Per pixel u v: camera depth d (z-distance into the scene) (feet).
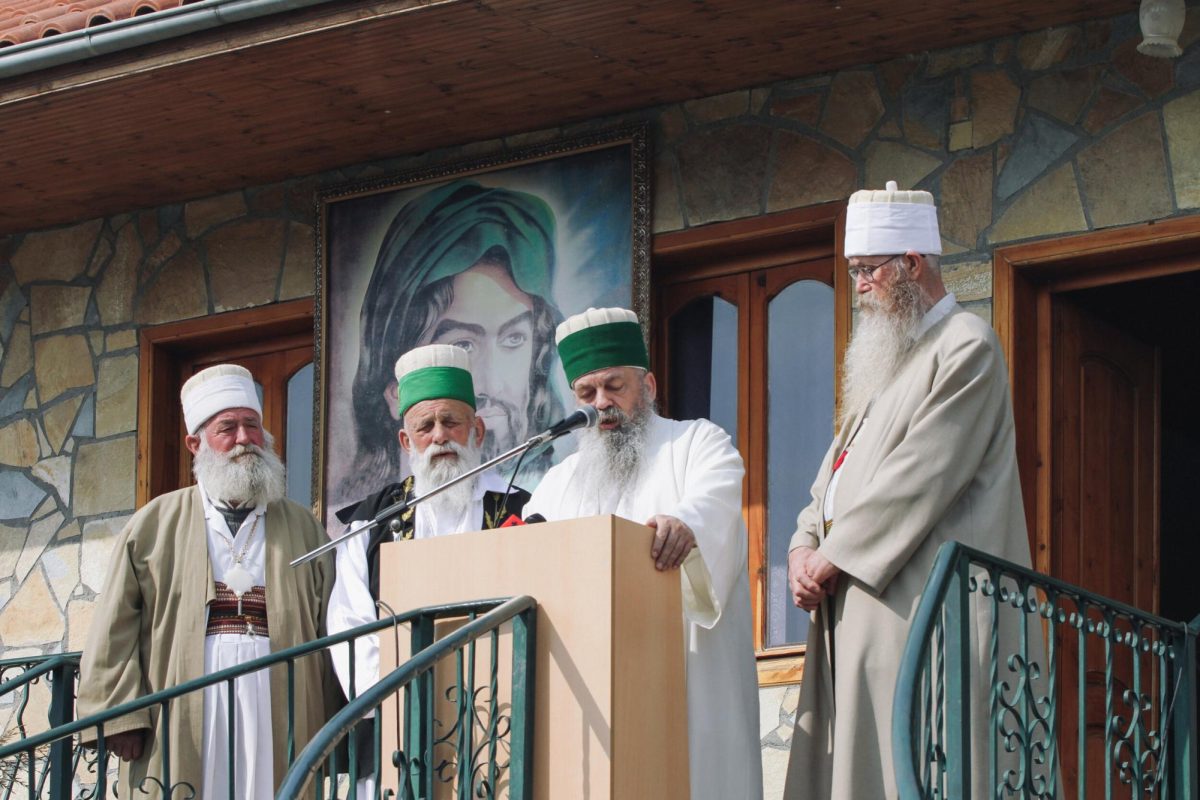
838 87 37.11
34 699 43.14
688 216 38.29
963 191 35.47
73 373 44.70
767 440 37.76
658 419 28.17
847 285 36.37
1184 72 33.96
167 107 38.52
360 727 27.96
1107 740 26.16
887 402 26.43
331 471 41.37
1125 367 37.11
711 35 35.60
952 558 23.75
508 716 23.57
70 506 44.14
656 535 24.25
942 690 23.99
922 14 34.73
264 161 41.91
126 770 29.43
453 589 24.25
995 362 26.07
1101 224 34.19
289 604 29.96
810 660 26.43
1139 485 37.01
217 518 30.42
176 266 44.04
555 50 36.19
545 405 39.34
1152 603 36.78
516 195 40.22
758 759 26.76
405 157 41.63
